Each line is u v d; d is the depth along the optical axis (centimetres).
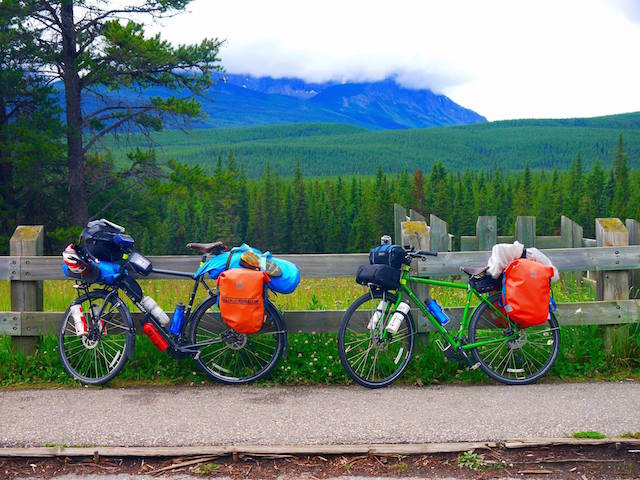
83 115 2734
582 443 436
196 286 588
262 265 563
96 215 2812
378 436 452
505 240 1154
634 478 406
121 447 436
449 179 12162
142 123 2725
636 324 637
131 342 574
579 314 629
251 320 545
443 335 593
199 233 9875
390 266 576
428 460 427
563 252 634
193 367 603
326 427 469
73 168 2686
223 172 2786
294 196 11400
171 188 2631
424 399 535
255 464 426
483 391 558
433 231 620
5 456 427
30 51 2517
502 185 12300
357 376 571
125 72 2602
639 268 639
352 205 12406
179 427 471
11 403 528
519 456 429
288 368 594
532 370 598
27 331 617
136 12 2680
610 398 531
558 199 11212
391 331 571
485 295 592
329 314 616
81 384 580
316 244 10875
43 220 2812
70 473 414
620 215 10462
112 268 575
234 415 496
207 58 2642
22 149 2494
